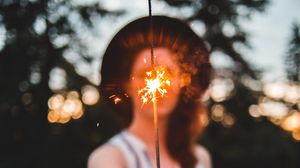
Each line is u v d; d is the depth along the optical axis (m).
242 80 15.76
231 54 15.04
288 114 17.16
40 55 14.19
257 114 16.31
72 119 16.00
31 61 14.16
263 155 15.90
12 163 14.75
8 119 14.95
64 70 14.71
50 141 15.38
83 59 14.81
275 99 16.81
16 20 13.33
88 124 16.02
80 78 15.31
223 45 14.72
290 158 16.23
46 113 15.03
